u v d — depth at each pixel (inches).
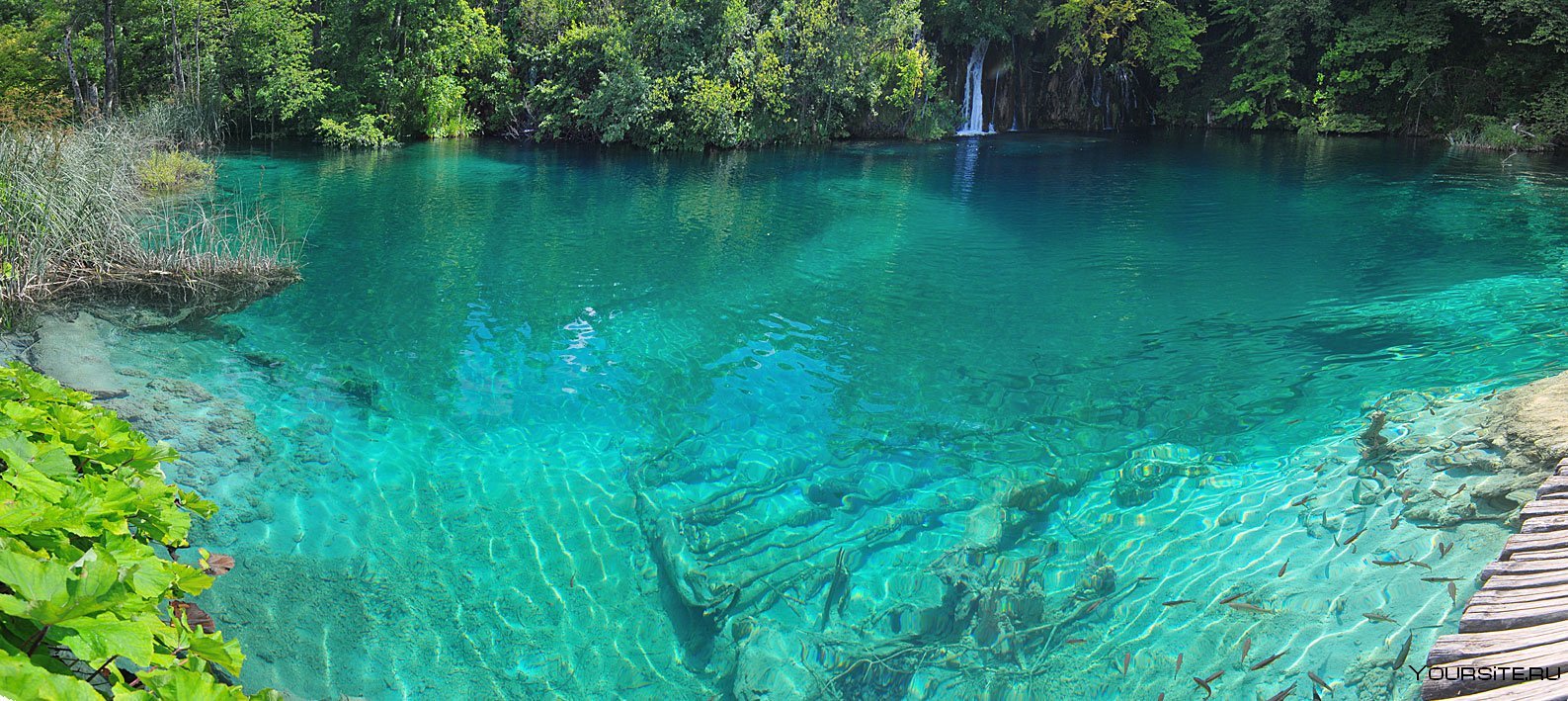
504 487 247.8
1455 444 243.4
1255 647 176.2
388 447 266.4
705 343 365.7
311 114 909.2
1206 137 1203.2
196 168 682.2
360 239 520.1
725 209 652.7
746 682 177.6
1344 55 1194.0
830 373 337.4
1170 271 490.6
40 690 60.7
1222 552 213.2
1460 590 179.8
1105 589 202.5
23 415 101.8
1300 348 360.8
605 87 984.9
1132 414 300.4
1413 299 426.3
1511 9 1039.0
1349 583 191.0
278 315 377.7
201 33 892.6
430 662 180.1
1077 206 682.8
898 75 1111.0
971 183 791.1
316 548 214.1
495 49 1018.1
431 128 986.1
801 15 1063.0
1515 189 756.0
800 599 203.5
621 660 183.8
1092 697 169.0
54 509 82.3
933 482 256.2
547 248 517.3
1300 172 861.2
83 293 374.0
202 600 189.9
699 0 1015.0
